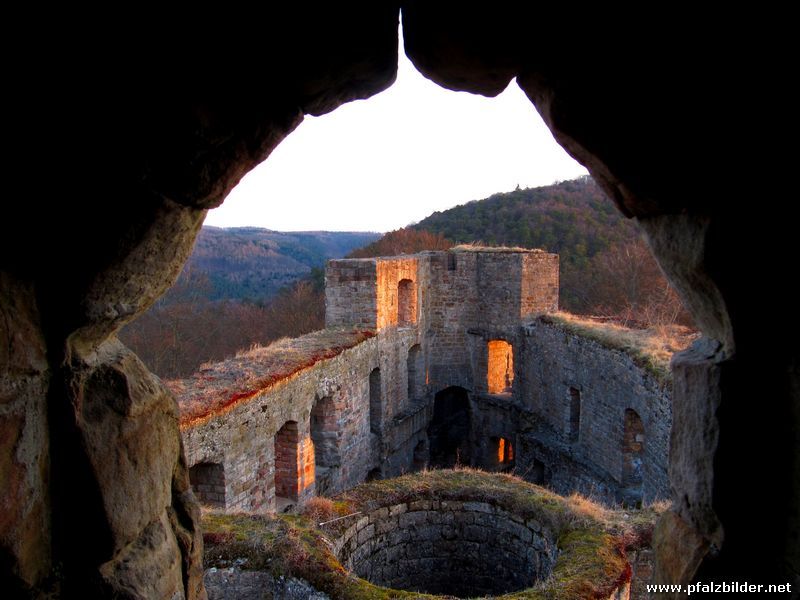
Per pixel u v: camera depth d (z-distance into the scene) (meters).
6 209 2.62
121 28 2.46
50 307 2.94
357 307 16.22
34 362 2.87
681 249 3.20
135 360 3.61
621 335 14.19
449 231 44.94
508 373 21.19
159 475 3.56
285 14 2.66
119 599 3.12
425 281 19.66
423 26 3.01
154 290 3.35
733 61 2.67
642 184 3.07
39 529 2.91
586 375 14.85
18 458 2.76
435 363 20.23
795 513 3.04
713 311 3.27
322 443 13.91
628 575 6.84
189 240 3.36
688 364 3.47
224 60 2.72
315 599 6.64
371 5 2.85
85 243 2.83
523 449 17.33
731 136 2.84
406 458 18.12
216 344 32.34
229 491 9.57
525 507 8.44
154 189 2.89
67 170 2.70
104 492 3.10
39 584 2.92
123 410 3.27
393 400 17.52
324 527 7.91
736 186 2.93
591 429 14.61
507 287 19.08
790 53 2.59
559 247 38.59
